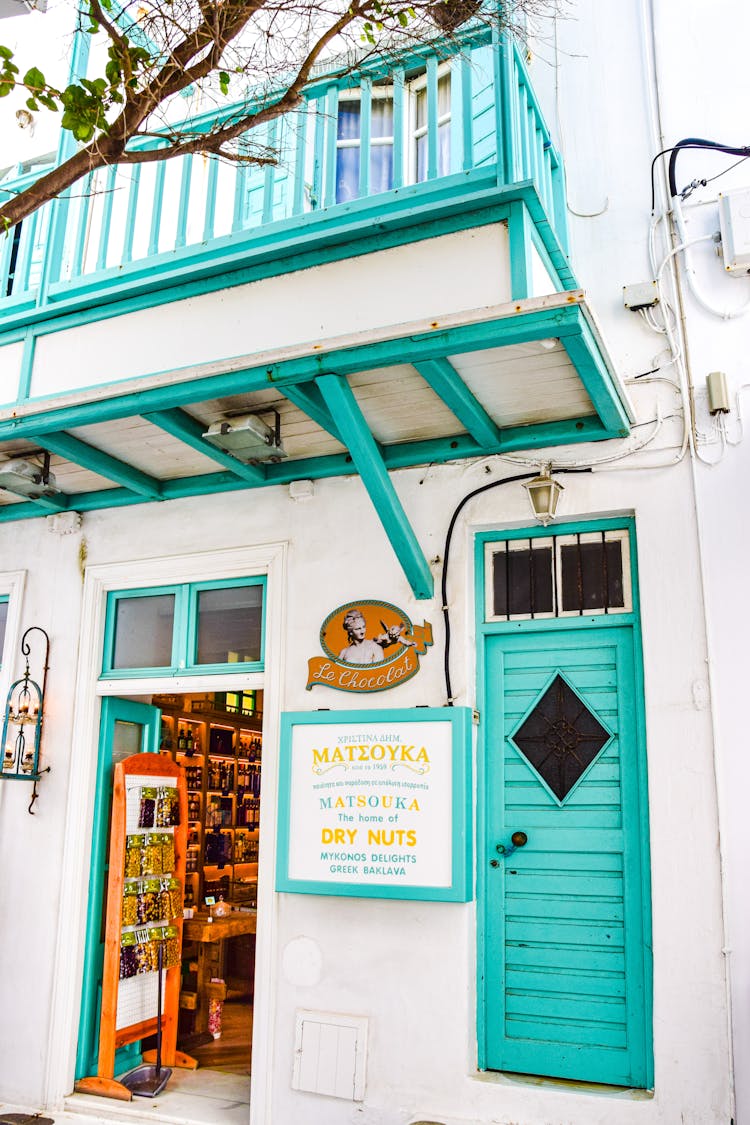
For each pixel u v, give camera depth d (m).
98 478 5.39
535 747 4.48
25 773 5.44
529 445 4.58
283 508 5.20
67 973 5.15
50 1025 5.11
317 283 4.24
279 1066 4.53
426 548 4.77
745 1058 3.74
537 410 4.38
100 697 5.57
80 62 5.39
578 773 4.38
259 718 8.46
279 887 4.57
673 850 4.00
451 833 4.27
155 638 5.56
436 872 4.26
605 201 4.80
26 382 4.87
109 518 5.70
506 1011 4.30
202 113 4.87
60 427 4.34
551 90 5.07
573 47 5.11
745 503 4.20
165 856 5.62
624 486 4.42
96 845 5.39
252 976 7.68
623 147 4.84
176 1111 4.80
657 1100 3.83
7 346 5.03
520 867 4.40
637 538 4.35
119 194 6.76
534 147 4.39
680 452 4.34
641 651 4.30
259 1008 4.63
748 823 3.92
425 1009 4.29
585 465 4.51
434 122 4.29
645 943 4.08
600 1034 4.12
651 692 4.16
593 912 4.23
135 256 6.84
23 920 5.35
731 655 4.08
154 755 5.66
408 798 4.39
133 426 4.53
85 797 5.39
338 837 4.50
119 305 4.70
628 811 4.24
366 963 4.45
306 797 4.62
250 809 8.29
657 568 4.27
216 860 7.61
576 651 4.49
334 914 4.57
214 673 5.25
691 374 4.42
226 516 5.35
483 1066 4.28
